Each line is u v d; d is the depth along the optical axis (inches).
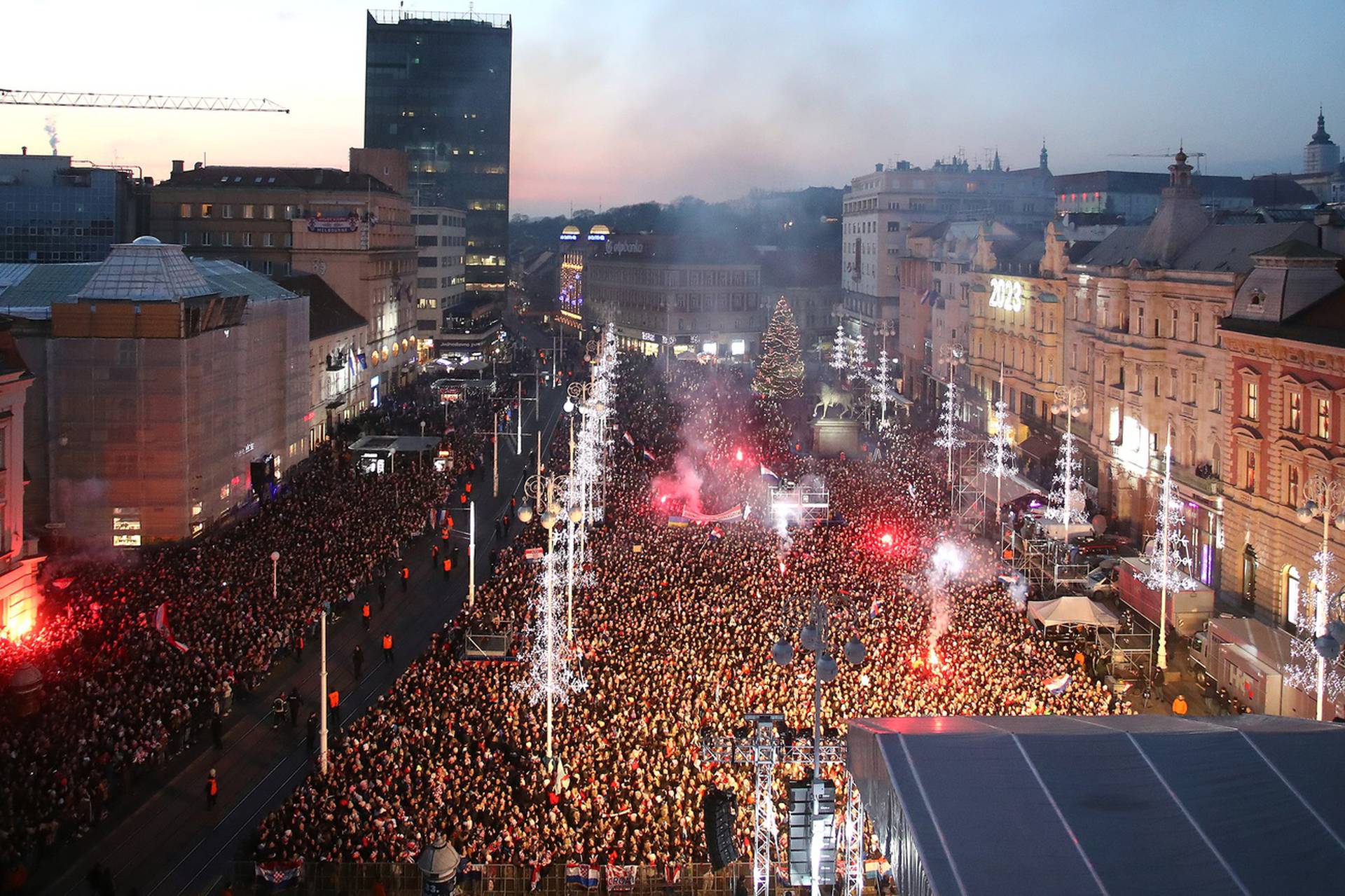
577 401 5349.4
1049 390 4116.6
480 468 4333.2
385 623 2615.7
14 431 2442.2
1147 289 3280.0
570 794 1678.2
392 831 1528.1
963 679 2057.1
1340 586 2305.6
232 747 1962.4
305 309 4320.9
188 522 3171.8
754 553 2901.1
